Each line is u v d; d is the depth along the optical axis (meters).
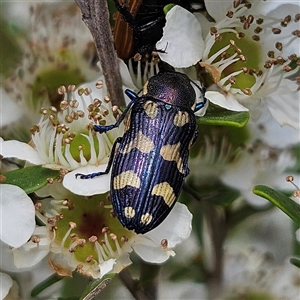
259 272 0.11
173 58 0.09
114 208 0.08
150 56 0.09
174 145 0.09
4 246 0.09
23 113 0.09
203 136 0.10
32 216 0.08
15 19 0.10
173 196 0.08
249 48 0.09
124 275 0.10
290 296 0.11
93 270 0.09
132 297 0.10
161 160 0.08
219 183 0.10
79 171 0.09
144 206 0.08
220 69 0.09
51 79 0.10
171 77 0.09
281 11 0.09
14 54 0.10
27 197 0.08
